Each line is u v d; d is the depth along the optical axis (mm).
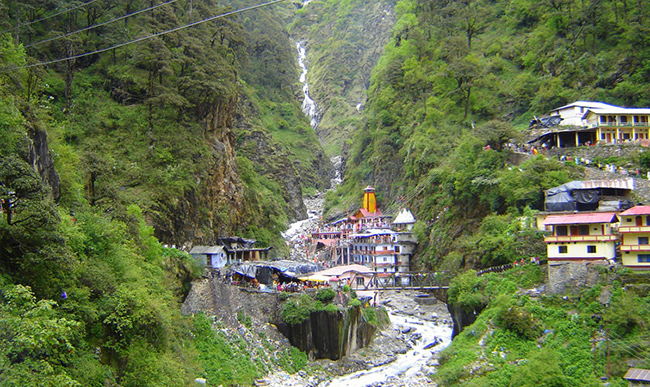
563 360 59969
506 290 72062
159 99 94438
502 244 82000
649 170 92250
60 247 45188
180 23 112688
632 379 54312
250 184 129375
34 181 44375
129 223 67188
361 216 146500
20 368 35250
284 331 78750
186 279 73312
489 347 65125
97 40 105875
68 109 93125
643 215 68812
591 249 70312
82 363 44250
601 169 94562
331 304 79250
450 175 113250
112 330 50812
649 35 131375
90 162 72688
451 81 147000
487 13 168250
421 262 115625
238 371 67438
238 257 96875
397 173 148125
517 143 111250
